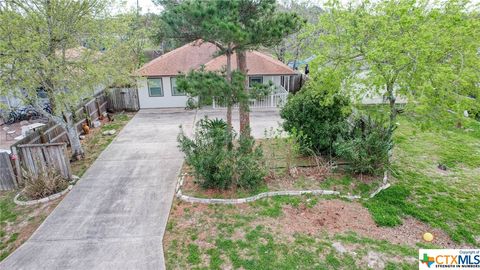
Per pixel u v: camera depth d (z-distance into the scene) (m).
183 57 18.02
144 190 8.65
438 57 7.52
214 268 5.70
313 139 10.11
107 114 16.61
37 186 8.27
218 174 8.09
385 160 9.09
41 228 7.01
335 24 8.79
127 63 11.66
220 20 7.51
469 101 7.22
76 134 10.62
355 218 7.27
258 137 12.94
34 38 8.15
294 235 6.60
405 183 8.98
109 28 10.11
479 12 7.65
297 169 9.59
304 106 9.98
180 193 8.33
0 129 14.34
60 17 8.95
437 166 10.12
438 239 6.58
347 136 9.78
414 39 7.30
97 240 6.55
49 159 8.97
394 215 7.42
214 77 8.55
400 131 13.45
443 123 7.88
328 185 8.79
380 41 7.72
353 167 9.23
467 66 7.41
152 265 5.80
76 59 9.73
